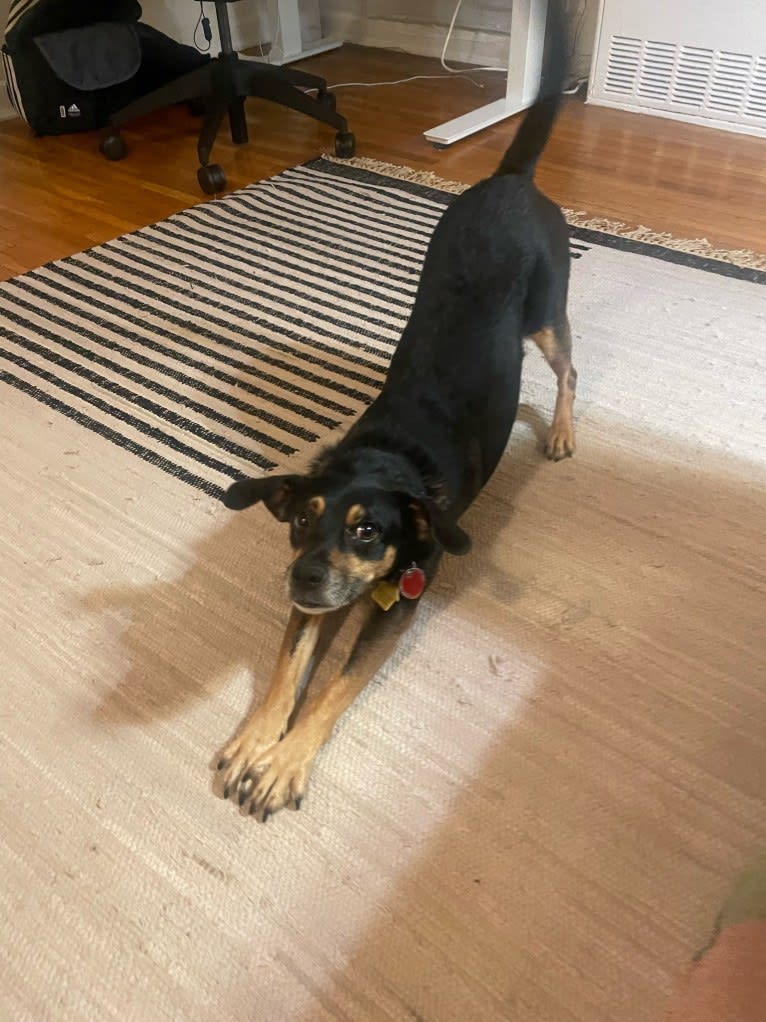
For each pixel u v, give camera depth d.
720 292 2.19
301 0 4.07
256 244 2.49
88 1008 0.95
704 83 3.21
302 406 1.85
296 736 1.17
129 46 3.06
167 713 1.25
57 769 1.18
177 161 3.04
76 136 3.27
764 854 1.07
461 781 1.16
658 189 2.78
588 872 1.06
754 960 0.91
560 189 2.79
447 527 1.11
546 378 1.91
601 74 3.42
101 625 1.38
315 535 1.10
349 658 1.19
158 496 1.62
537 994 0.95
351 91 3.67
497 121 3.26
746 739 1.20
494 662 1.31
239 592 1.43
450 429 1.33
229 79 2.87
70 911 1.04
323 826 1.11
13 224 2.63
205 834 1.11
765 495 1.60
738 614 1.38
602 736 1.21
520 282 1.47
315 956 0.99
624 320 2.09
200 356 2.01
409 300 2.21
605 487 1.63
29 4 2.88
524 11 3.10
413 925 1.01
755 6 2.95
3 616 1.40
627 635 1.35
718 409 1.80
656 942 0.99
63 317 2.16
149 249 2.47
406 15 4.03
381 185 2.82
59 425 1.80
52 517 1.58
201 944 1.00
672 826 1.10
